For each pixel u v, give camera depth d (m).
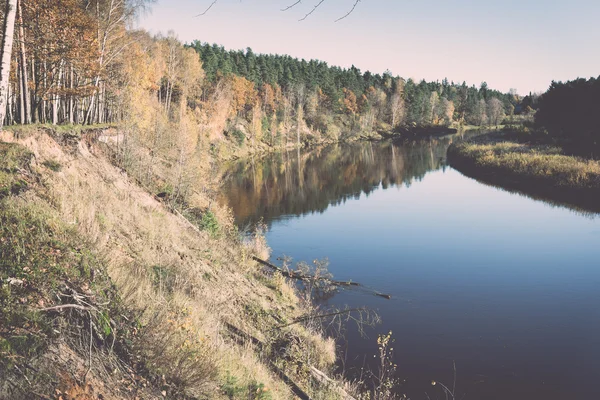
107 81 26.39
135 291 6.61
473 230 25.92
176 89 58.03
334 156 69.62
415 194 38.09
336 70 137.50
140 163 18.70
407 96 135.25
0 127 7.00
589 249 21.73
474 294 16.48
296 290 15.85
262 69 102.81
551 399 10.06
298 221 28.20
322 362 10.43
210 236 15.98
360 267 19.55
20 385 3.37
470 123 146.75
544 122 67.62
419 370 11.20
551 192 34.69
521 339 12.89
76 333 4.35
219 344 7.05
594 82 59.53
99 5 24.41
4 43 6.91
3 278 4.37
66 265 5.27
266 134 81.31
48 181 8.77
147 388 4.58
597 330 13.50
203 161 28.69
